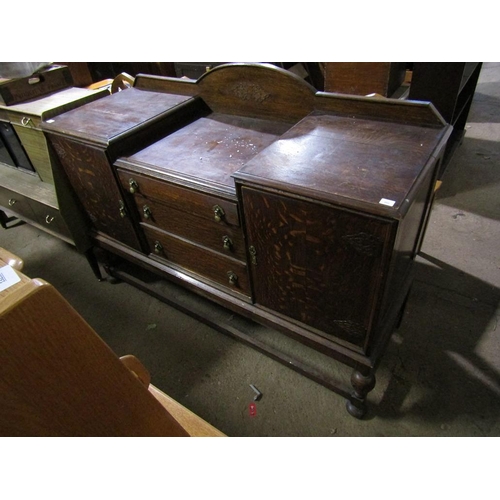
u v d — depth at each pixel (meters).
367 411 1.25
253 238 1.01
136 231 1.41
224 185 1.01
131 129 1.23
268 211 0.91
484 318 1.51
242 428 1.26
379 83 1.92
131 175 1.19
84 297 1.83
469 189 2.24
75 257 2.09
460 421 1.21
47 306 0.34
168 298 1.64
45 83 1.60
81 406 0.44
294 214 0.87
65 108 1.44
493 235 1.90
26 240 2.26
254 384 1.39
